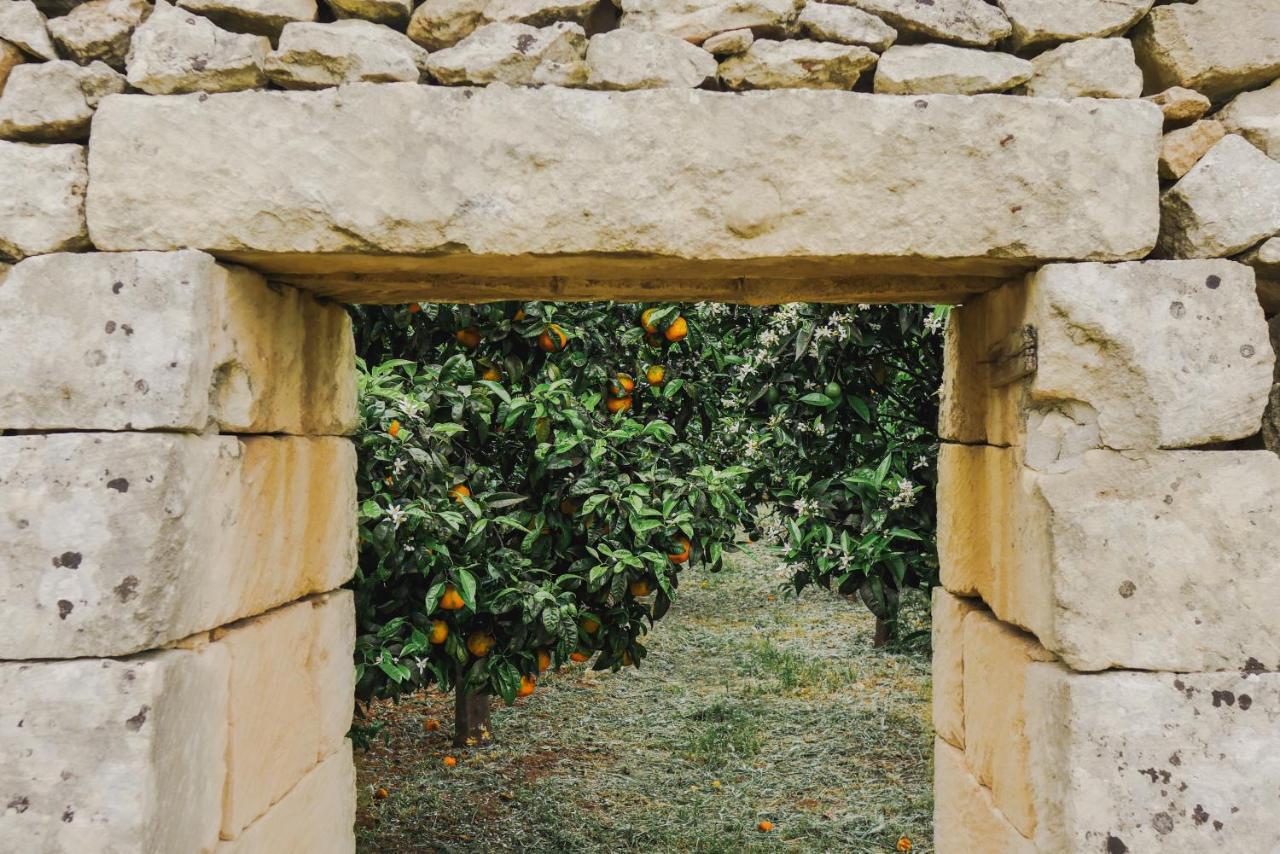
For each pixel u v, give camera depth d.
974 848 2.03
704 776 4.23
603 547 3.17
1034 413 1.68
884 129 1.60
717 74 1.66
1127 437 1.58
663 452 3.62
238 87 1.63
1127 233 1.59
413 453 2.87
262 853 1.85
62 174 1.59
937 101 1.60
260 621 1.89
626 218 1.60
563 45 1.65
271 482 1.91
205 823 1.63
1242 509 1.55
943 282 1.96
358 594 2.95
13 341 1.53
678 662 6.15
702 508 3.33
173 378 1.53
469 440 3.42
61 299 1.54
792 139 1.60
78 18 1.63
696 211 1.60
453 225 1.60
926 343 3.31
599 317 3.50
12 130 1.61
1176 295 1.58
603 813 3.86
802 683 5.57
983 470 2.04
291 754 2.01
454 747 4.61
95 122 1.59
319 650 2.18
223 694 1.69
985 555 2.03
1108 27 1.65
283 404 1.98
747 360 3.61
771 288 2.04
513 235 1.61
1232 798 1.50
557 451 3.15
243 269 1.75
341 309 2.30
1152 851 1.50
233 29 1.68
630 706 5.23
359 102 1.60
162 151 1.59
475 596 3.03
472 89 1.61
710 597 8.36
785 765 4.33
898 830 3.65
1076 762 1.52
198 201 1.59
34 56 1.63
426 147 1.60
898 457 3.25
